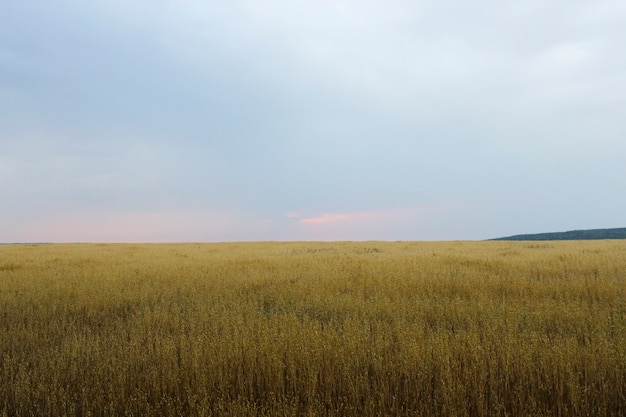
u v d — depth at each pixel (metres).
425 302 7.79
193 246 36.69
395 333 5.60
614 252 18.83
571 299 8.12
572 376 3.90
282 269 13.29
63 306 8.27
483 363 4.36
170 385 4.16
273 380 4.22
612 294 8.37
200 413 3.51
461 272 11.76
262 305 8.19
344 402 3.90
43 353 5.37
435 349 4.75
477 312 6.99
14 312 7.73
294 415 3.55
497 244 34.19
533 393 3.96
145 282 10.94
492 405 3.73
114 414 3.81
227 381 4.18
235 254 22.75
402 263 14.30
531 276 11.57
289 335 5.21
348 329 5.47
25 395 4.07
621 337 4.98
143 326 6.54
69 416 3.81
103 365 4.61
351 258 17.42
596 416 3.64
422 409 3.61
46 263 17.22
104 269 13.95
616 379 3.97
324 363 4.52
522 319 6.40
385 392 3.94
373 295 9.00
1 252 25.64
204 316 6.96
